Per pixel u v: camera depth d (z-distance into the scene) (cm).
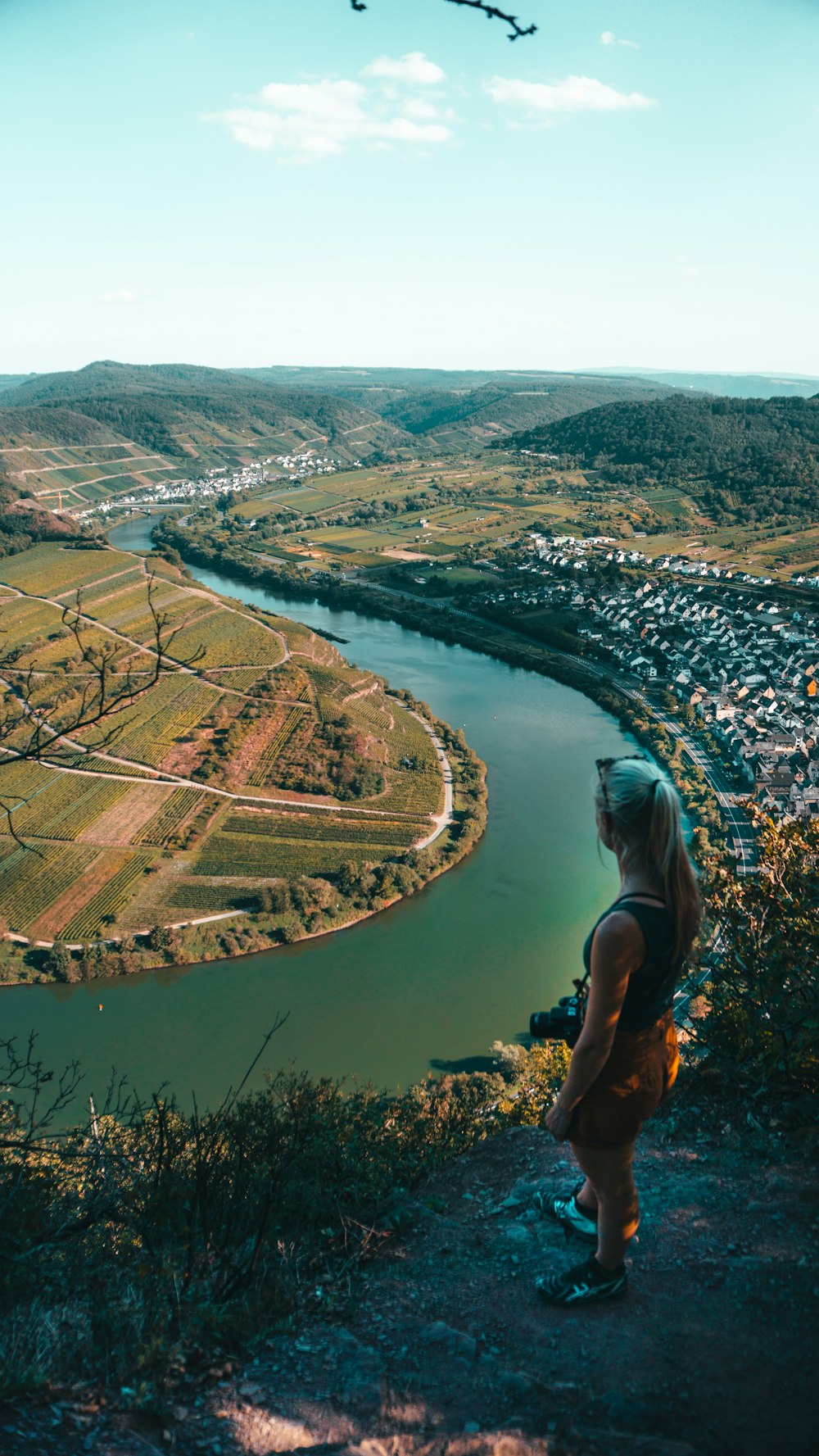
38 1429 356
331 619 16275
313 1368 403
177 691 10956
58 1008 5825
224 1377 400
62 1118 4428
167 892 7206
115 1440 356
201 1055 5291
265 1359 412
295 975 6119
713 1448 333
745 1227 464
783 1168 511
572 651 13800
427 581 18550
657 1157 546
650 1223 480
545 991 5853
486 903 6975
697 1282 427
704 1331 394
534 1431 349
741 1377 365
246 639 12569
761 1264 431
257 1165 628
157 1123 638
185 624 13250
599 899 6981
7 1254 515
